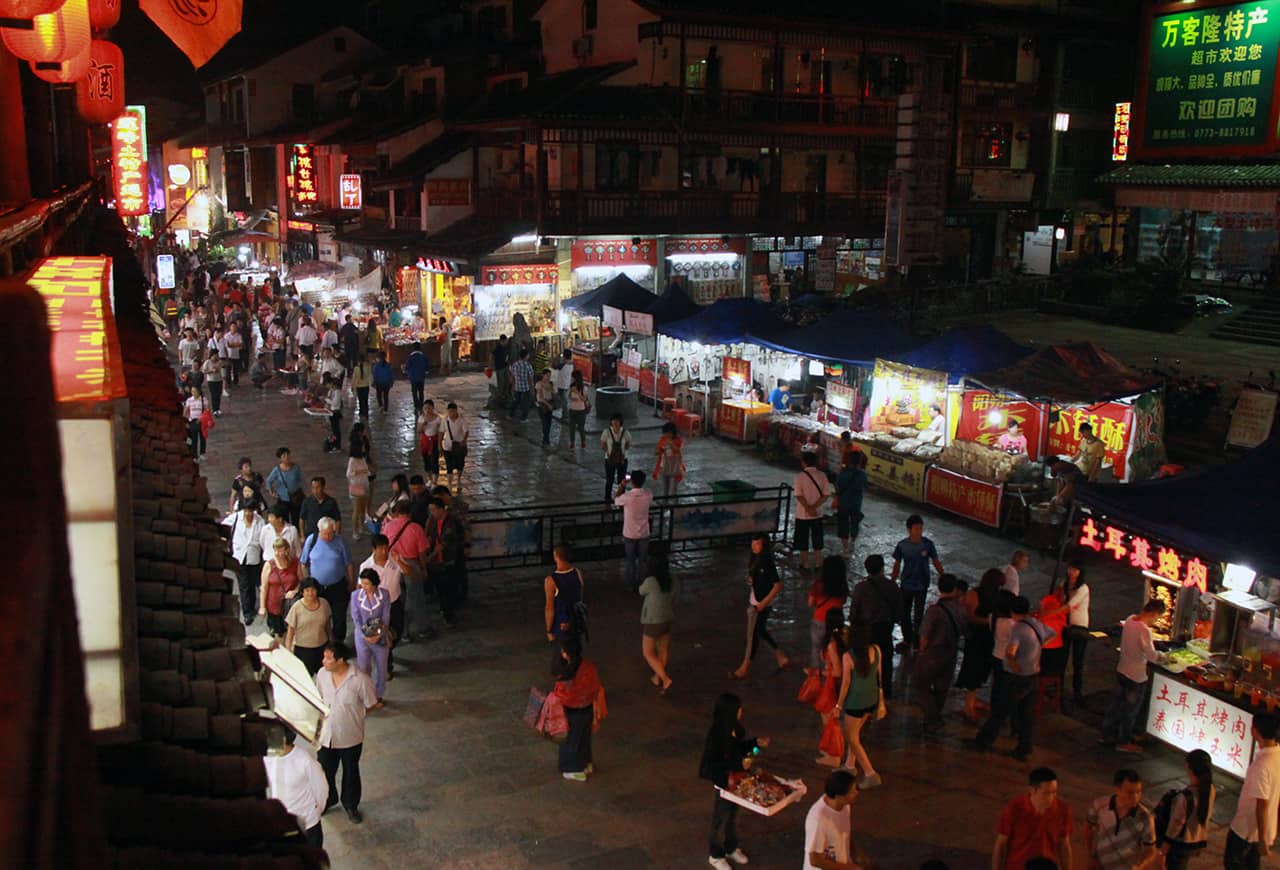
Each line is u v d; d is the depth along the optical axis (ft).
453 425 69.77
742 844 32.94
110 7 23.85
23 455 2.23
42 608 2.13
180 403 27.45
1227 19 81.97
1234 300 135.54
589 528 57.41
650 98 107.65
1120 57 144.87
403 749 38.01
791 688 43.78
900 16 121.49
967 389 70.18
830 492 57.11
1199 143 85.30
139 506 18.42
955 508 66.64
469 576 55.16
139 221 129.29
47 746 2.11
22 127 28.43
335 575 43.93
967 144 134.72
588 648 46.96
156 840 9.52
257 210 165.48
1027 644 37.58
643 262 115.44
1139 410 66.74
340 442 79.66
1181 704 38.91
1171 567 42.50
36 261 19.74
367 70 149.18
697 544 60.75
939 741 39.93
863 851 32.89
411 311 121.60
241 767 11.14
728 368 86.94
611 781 36.29
